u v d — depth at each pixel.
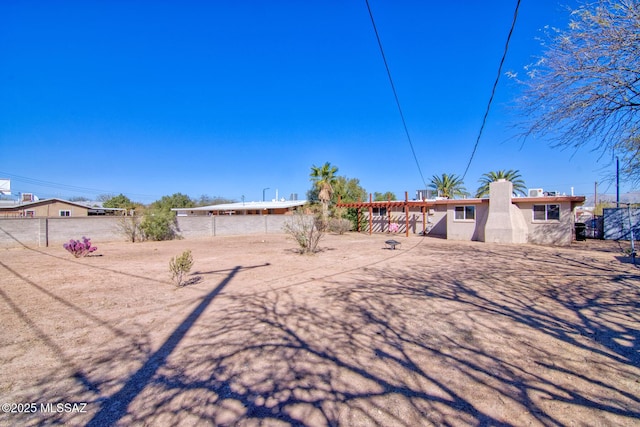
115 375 3.29
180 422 2.52
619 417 2.57
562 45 5.71
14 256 13.29
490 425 2.48
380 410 2.68
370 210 27.36
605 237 21.45
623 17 5.02
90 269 9.91
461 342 4.16
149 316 5.23
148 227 21.20
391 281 8.09
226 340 4.22
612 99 5.76
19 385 3.09
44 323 4.88
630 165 6.78
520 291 6.94
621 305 5.77
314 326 4.78
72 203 34.84
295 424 2.50
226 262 11.54
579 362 3.57
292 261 11.81
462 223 21.69
